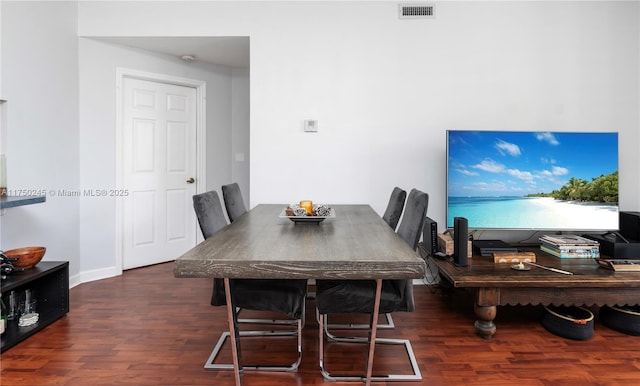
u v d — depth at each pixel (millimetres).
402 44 3115
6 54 2518
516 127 3117
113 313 2508
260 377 1779
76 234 3141
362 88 3135
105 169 3322
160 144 3764
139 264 3670
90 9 3117
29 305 2316
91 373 1778
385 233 1769
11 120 2568
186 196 3996
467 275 2219
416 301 2779
